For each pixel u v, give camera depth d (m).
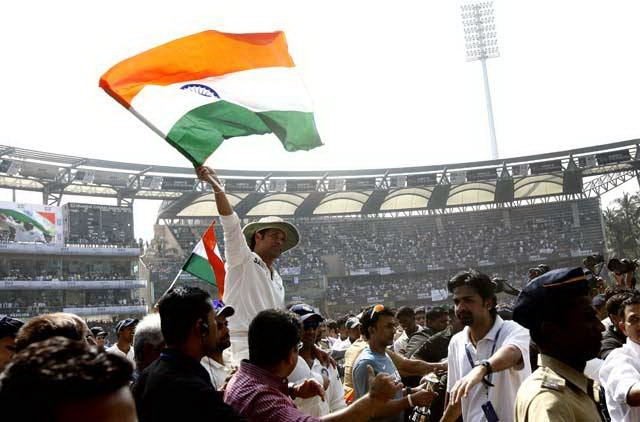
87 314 49.72
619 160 53.09
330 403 6.09
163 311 3.77
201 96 6.08
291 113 6.67
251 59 6.56
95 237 51.88
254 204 58.62
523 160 55.38
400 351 11.12
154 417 3.38
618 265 10.27
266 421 3.70
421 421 6.11
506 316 7.19
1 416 1.46
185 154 5.77
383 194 60.47
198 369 3.67
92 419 1.49
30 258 49.12
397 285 60.78
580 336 3.06
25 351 1.57
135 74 5.75
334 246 61.34
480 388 5.08
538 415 2.80
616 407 4.62
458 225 62.22
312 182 57.00
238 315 5.73
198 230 57.53
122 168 53.03
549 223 59.97
